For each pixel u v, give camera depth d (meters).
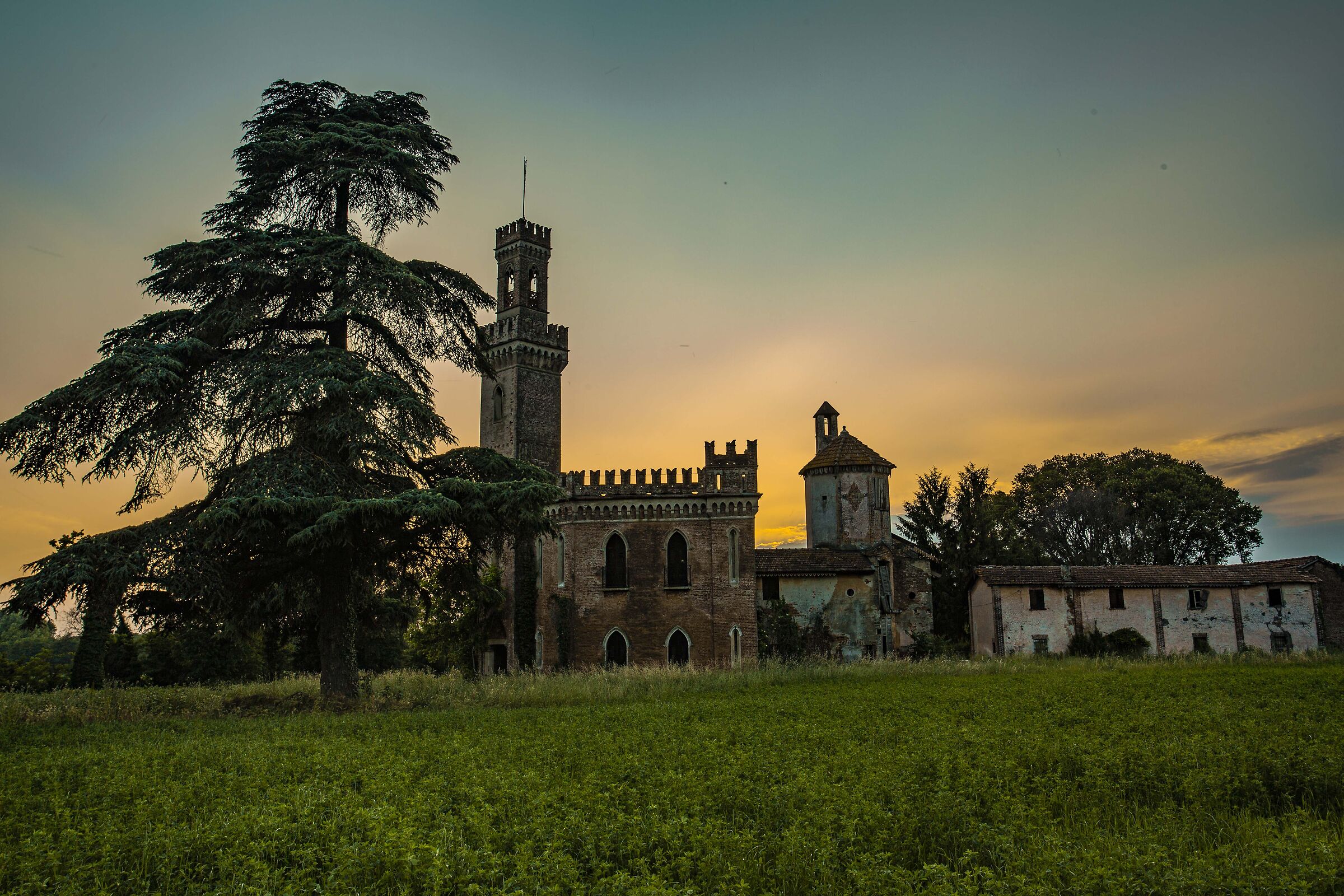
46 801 13.65
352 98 35.22
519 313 66.81
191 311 31.03
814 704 27.02
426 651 64.69
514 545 35.06
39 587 26.30
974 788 12.78
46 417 27.81
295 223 34.69
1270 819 11.94
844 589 59.28
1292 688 30.95
